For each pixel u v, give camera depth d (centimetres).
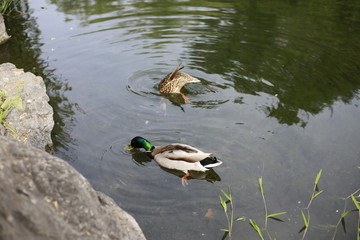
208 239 217
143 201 236
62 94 324
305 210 231
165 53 381
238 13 461
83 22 443
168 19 446
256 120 295
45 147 272
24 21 448
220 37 407
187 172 255
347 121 293
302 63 361
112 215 189
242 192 241
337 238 217
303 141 275
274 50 382
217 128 288
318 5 488
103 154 266
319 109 304
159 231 220
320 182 246
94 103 314
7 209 152
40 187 174
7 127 263
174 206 233
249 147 270
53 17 457
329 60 365
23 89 296
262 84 334
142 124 294
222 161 260
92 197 185
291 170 253
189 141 277
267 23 435
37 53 381
